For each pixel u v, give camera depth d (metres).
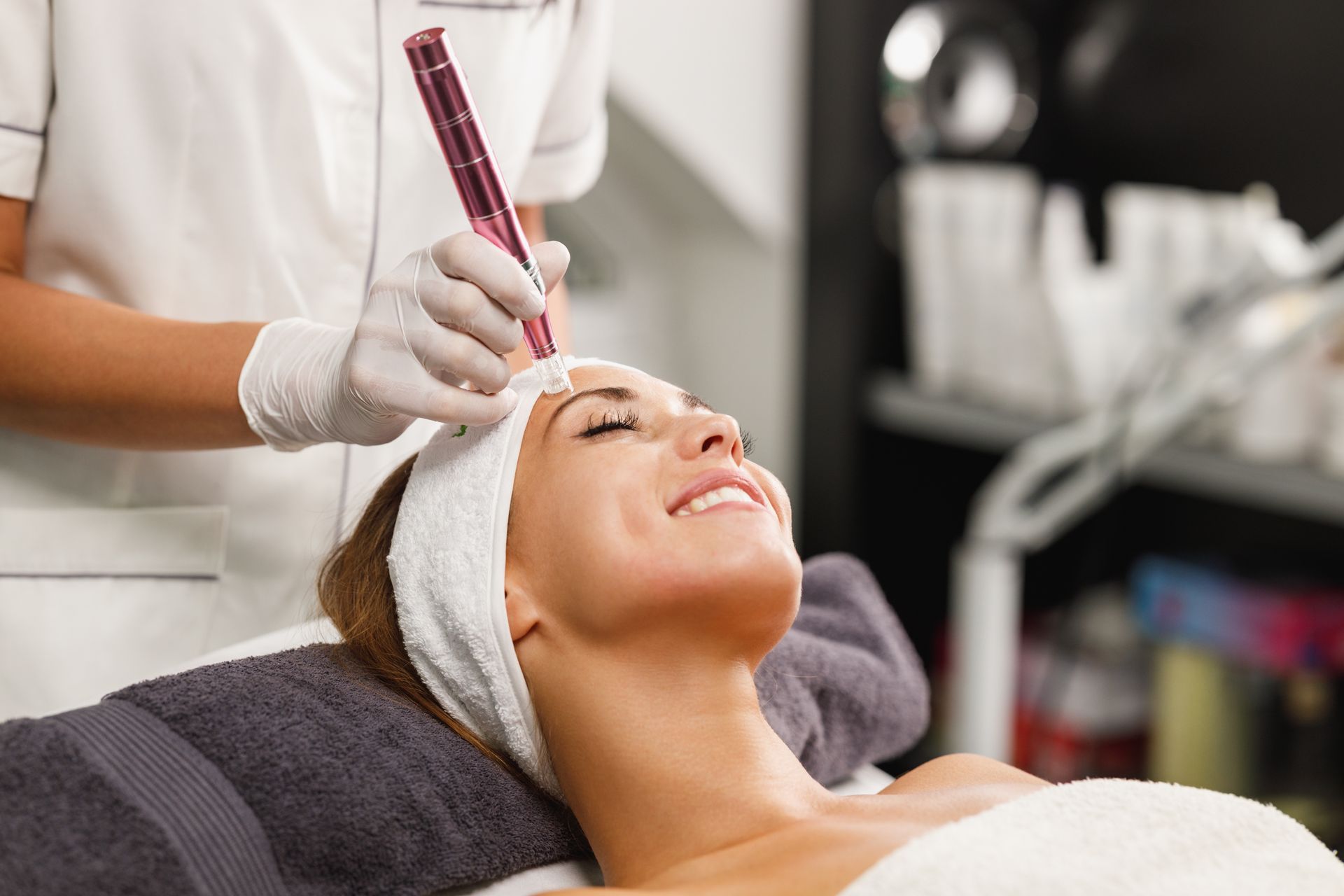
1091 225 2.90
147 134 1.14
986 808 0.93
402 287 0.97
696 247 2.92
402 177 1.26
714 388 2.97
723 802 0.93
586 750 0.97
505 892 0.98
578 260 2.89
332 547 1.23
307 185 1.20
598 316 2.88
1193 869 0.82
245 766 0.89
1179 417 1.70
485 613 0.99
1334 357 2.03
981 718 1.81
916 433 2.78
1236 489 2.08
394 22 1.23
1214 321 1.73
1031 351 2.41
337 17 1.20
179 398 1.06
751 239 2.77
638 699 0.96
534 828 1.00
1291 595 2.26
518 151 1.32
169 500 1.24
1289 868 0.84
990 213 2.47
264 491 1.26
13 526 1.19
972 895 0.76
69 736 0.87
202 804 0.86
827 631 1.33
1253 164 2.59
